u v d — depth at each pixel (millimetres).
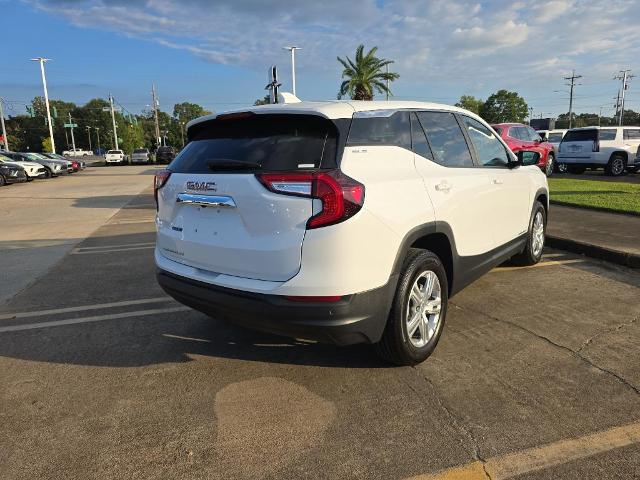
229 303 3156
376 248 3035
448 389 3301
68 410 3182
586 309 4699
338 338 3010
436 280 3682
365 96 45594
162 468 2602
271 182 2926
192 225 3439
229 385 3449
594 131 18219
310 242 2852
